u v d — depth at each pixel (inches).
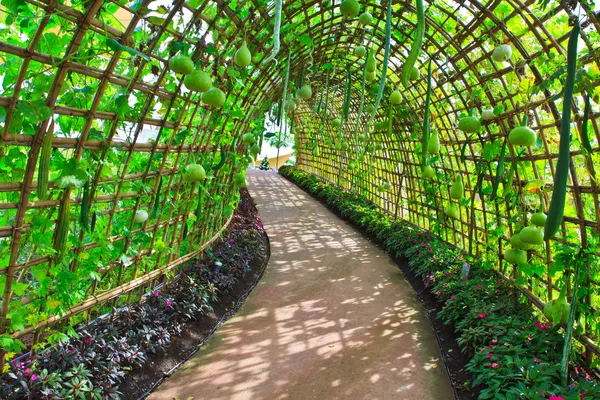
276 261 196.7
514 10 96.0
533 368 80.4
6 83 72.7
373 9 135.1
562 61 87.7
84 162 75.2
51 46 70.8
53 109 64.7
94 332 94.7
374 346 114.7
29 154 66.6
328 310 139.3
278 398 91.0
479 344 103.0
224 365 104.2
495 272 140.6
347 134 332.5
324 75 213.0
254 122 171.0
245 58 87.0
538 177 107.7
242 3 94.8
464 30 118.1
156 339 102.7
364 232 258.1
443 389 94.6
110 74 71.6
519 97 107.0
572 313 82.9
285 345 114.8
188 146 117.7
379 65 186.4
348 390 94.0
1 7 77.0
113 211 92.1
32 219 73.3
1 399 67.8
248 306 142.6
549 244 102.3
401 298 150.5
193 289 127.5
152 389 92.6
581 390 73.0
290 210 331.0
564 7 78.0
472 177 162.4
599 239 86.8
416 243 196.1
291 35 124.5
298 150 552.7
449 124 176.1
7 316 71.7
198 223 143.6
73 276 78.9
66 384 74.2
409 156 228.2
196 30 89.0
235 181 172.4
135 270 107.8
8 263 73.0
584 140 67.7
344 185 383.2
